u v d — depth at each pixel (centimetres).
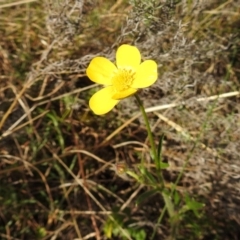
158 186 12
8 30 16
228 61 15
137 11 13
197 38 14
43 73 15
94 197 14
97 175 15
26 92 15
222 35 15
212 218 14
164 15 13
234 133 14
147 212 14
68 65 15
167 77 14
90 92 15
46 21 15
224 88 14
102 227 14
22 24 16
